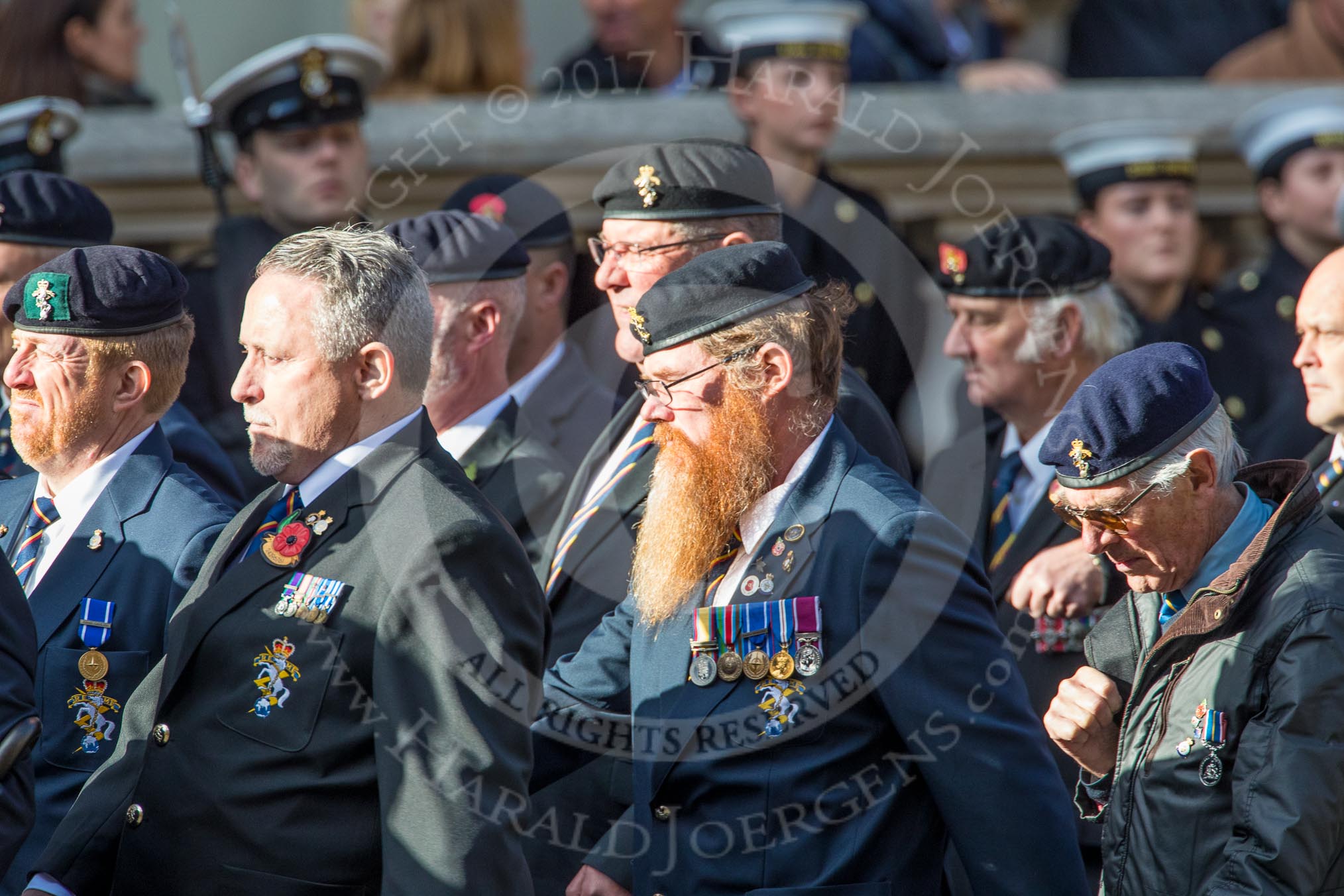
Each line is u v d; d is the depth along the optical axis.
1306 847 10.62
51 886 11.78
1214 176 26.23
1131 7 29.66
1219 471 11.75
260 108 20.12
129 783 11.92
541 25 29.66
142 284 13.73
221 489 16.34
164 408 14.18
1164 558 11.86
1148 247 21.72
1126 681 12.71
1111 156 21.86
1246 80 28.42
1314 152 22.14
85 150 24.22
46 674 13.22
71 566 13.52
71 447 13.74
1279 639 11.16
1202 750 11.37
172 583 13.39
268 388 11.94
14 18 24.56
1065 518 12.12
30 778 12.27
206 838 11.42
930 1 28.19
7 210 16.89
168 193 24.44
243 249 20.00
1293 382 20.47
